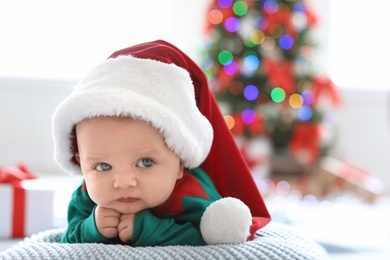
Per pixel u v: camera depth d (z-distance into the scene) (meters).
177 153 0.82
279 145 2.79
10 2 3.66
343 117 3.75
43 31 3.70
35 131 3.65
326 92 2.81
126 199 0.79
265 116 2.74
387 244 1.94
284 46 2.75
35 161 3.64
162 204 0.86
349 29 3.82
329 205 2.87
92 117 0.79
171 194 0.86
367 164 3.75
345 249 1.83
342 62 3.84
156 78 0.83
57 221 1.77
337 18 3.82
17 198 1.48
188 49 3.73
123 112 0.77
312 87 2.77
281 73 2.67
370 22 3.81
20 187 1.49
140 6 3.73
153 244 0.81
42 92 3.65
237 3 2.79
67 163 0.89
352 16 3.81
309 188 2.69
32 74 3.71
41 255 0.74
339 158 3.19
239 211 0.80
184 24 3.73
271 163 2.78
